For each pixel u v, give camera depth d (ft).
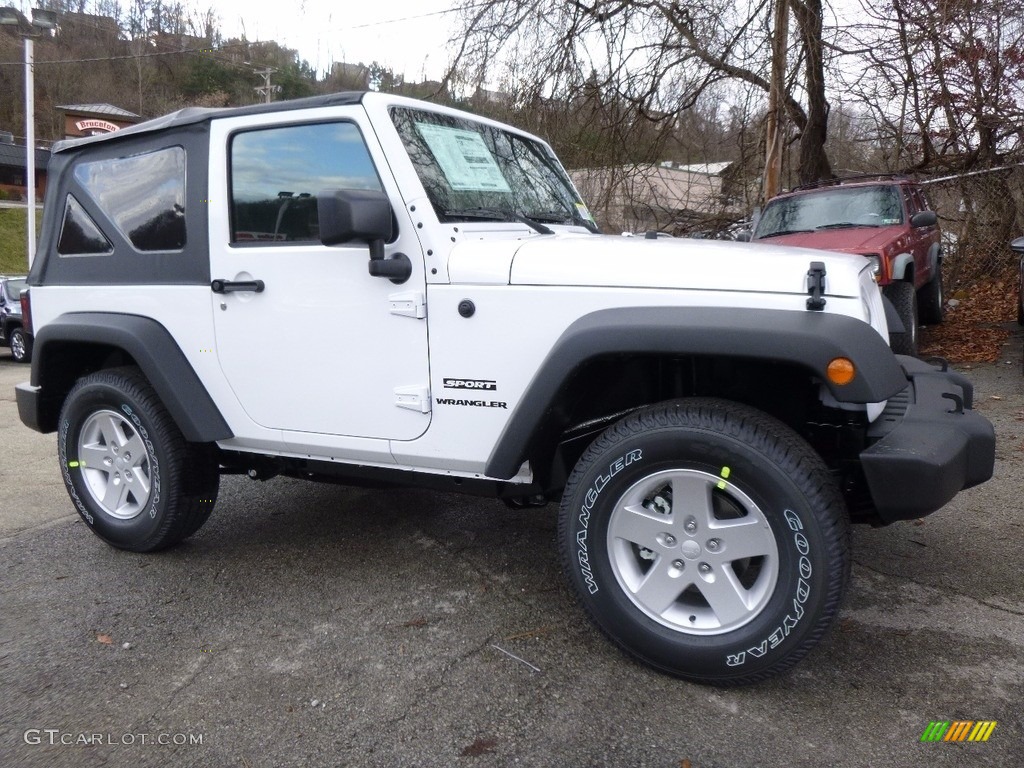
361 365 9.64
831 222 27.37
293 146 9.94
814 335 7.34
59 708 8.19
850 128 42.04
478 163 10.65
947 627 9.40
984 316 33.76
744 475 7.72
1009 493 13.82
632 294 8.18
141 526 11.74
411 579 11.14
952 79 35.81
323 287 9.73
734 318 7.66
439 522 13.42
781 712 7.82
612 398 9.65
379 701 8.19
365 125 9.36
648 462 8.11
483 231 9.70
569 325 8.43
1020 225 38.34
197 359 10.82
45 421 13.01
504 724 7.77
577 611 10.09
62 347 12.34
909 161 40.09
